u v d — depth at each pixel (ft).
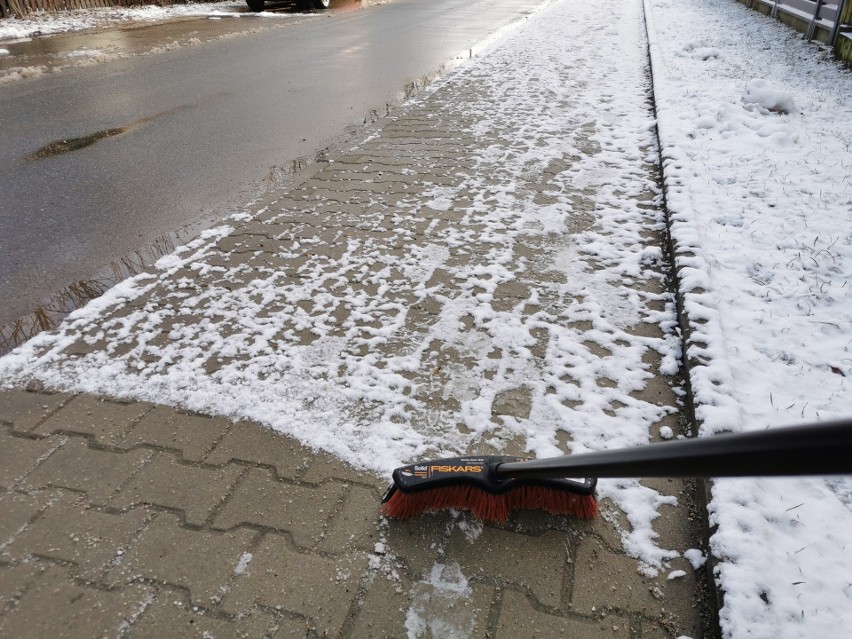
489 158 17.94
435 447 7.71
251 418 8.25
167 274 12.15
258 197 16.26
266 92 27.66
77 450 7.82
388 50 37.17
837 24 25.11
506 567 6.17
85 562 6.34
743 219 12.71
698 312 9.64
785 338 9.13
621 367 9.05
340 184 16.55
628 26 40.63
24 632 5.67
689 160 15.93
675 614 5.68
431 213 14.47
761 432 3.20
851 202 12.97
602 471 4.71
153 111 24.82
